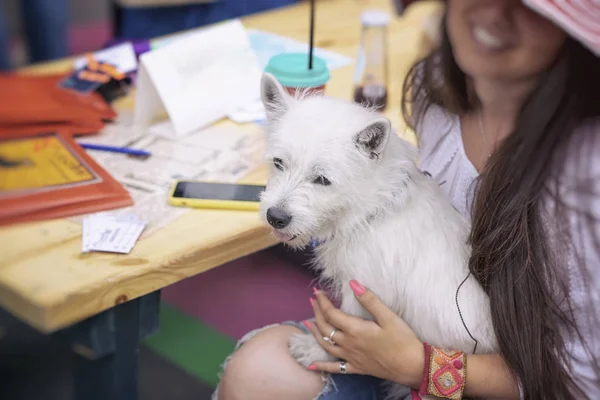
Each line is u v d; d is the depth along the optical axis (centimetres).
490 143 140
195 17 286
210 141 172
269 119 145
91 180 148
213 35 184
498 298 125
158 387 216
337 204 135
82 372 162
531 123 117
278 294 255
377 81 191
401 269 135
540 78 117
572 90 112
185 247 130
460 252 136
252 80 188
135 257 126
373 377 147
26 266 122
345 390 141
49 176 147
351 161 133
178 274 130
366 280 137
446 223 138
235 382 145
